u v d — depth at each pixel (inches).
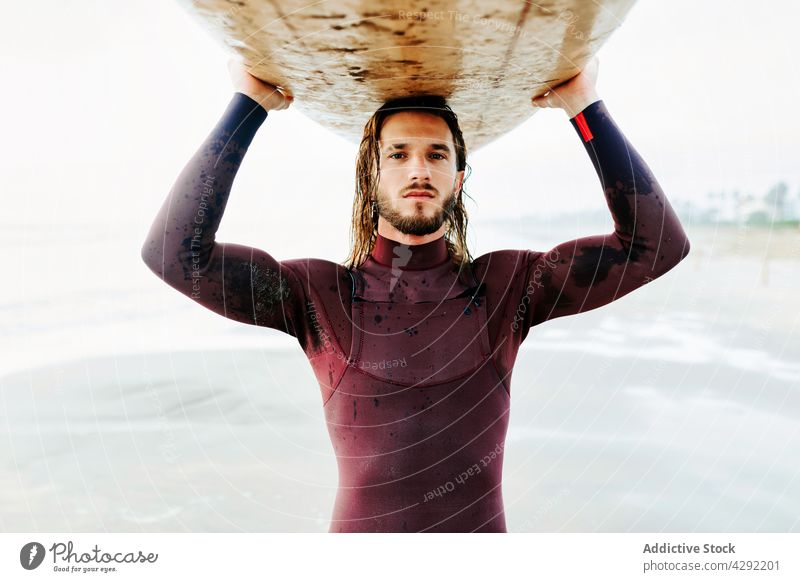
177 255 54.0
